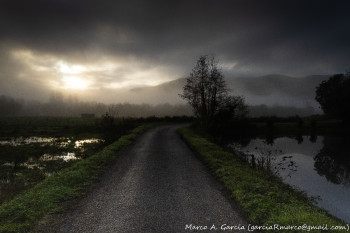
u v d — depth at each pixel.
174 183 10.34
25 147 23.81
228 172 11.49
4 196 9.62
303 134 48.34
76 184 10.12
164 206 7.75
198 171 12.50
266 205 7.28
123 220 6.72
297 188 13.26
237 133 43.88
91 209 7.54
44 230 6.21
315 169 19.33
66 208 7.66
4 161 17.30
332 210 10.55
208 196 8.69
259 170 13.89
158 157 16.34
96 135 35.03
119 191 9.28
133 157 16.34
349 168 20.77
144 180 10.80
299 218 6.41
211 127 36.94
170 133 35.28
